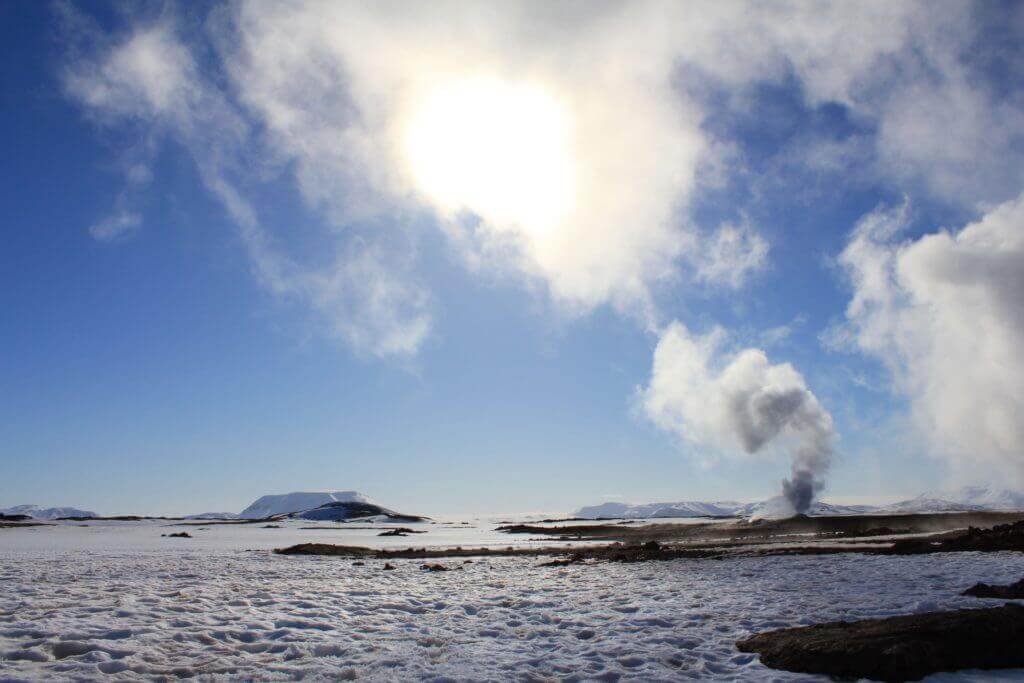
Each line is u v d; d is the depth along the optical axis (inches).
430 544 2100.1
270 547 1782.7
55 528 3649.1
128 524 4751.5
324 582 814.5
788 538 1930.4
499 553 1512.1
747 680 339.6
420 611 581.6
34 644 405.4
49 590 684.1
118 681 333.1
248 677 346.0
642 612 552.1
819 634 391.5
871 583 676.1
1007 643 357.7
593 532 2965.1
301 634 458.3
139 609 543.2
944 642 355.3
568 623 512.7
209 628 470.3
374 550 1605.6
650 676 350.9
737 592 655.8
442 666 371.6
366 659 389.1
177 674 350.9
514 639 453.7
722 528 2701.8
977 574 704.4
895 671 325.7
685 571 903.7
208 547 1791.3
